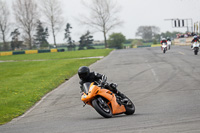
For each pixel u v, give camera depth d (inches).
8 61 7062.0
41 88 2490.2
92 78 1162.0
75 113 1483.8
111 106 1173.7
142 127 906.1
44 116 1505.9
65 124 1149.7
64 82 2842.0
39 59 7047.2
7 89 2613.2
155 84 2228.1
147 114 1201.4
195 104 1398.9
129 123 993.5
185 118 1015.6
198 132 778.2
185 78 2393.0
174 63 3599.9
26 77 3476.9
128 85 2288.4
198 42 4682.6
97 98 1129.4
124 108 1182.3
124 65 3850.9
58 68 4222.4
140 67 3462.1
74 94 2106.3
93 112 1451.8
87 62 4736.7
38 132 1033.5
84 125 1052.5
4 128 1273.4
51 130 1039.6
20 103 1946.4
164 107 1393.9
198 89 1876.2
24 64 5669.3
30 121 1407.5
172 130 829.8
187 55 4680.1
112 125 984.3
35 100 2032.5
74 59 5940.0
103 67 3801.7
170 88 2005.4
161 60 4141.2
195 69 2898.6
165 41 5871.1
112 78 2751.0
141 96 1811.0
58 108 1694.1
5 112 1700.3
